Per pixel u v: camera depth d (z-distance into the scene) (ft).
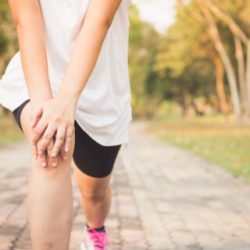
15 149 57.31
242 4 112.06
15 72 6.97
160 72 209.05
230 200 22.66
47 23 6.77
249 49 105.70
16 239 15.19
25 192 24.63
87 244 10.30
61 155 5.40
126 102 7.89
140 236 15.76
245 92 132.16
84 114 7.17
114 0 5.73
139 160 43.55
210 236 15.81
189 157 45.60
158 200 22.80
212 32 111.45
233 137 70.08
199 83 217.97
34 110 5.49
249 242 15.11
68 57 6.78
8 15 104.58
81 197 9.71
